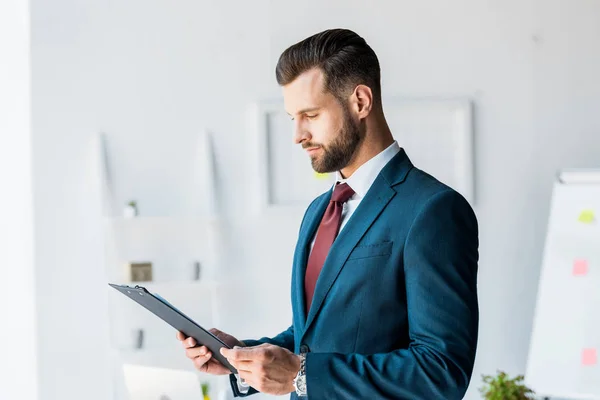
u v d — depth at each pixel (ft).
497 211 13.12
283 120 12.91
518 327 13.14
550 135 13.16
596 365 11.78
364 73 5.69
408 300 5.39
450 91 13.08
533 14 13.14
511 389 10.37
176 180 12.89
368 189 5.73
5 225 12.84
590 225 12.17
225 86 12.94
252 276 12.98
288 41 12.99
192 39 12.91
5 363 12.71
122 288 5.81
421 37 13.05
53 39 12.76
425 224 5.38
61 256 12.69
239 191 12.96
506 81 13.12
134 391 7.27
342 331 5.48
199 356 5.98
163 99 12.87
